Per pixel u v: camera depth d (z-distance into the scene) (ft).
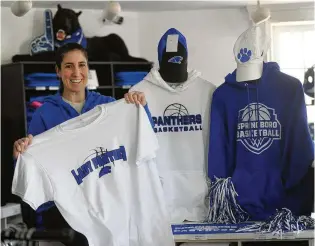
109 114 7.22
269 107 8.07
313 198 8.18
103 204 7.02
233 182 8.10
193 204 8.39
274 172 8.09
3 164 13.76
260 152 8.11
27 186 6.66
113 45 15.61
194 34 15.64
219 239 7.49
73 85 7.50
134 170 7.20
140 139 7.04
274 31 13.94
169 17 16.05
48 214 7.49
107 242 7.04
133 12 16.39
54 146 6.93
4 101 13.94
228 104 8.22
